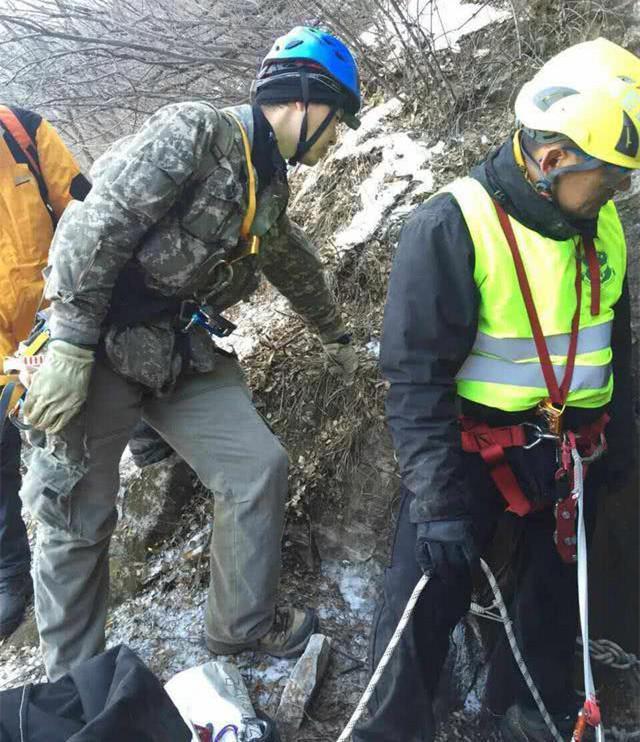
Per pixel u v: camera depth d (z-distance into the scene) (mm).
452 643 2111
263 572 1760
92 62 3393
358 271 2514
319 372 2342
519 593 1708
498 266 1339
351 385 2270
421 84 2834
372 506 2186
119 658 1288
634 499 1976
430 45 2639
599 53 1260
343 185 2885
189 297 1604
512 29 2734
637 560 2018
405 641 1475
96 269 1401
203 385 1738
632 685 2018
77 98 3236
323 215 2893
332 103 1546
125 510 2346
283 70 1508
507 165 1328
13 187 2023
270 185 1552
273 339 2545
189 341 1637
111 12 3479
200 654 2000
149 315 1548
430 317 1327
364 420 2223
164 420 1761
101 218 1374
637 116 1212
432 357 1349
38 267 2086
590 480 1629
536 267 1352
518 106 1318
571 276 1374
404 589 1497
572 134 1220
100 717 1139
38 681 2062
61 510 1623
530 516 1642
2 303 2053
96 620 1784
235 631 1843
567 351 1411
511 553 1997
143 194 1366
